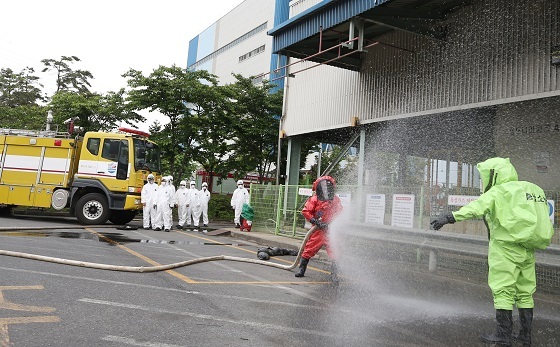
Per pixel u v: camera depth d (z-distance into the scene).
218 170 20.97
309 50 13.53
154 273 6.12
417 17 10.31
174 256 8.01
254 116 20.28
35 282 4.87
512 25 9.14
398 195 8.95
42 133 14.31
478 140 11.04
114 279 5.45
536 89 8.60
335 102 14.48
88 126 20.00
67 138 14.16
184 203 15.09
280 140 17.19
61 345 3.06
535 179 9.21
